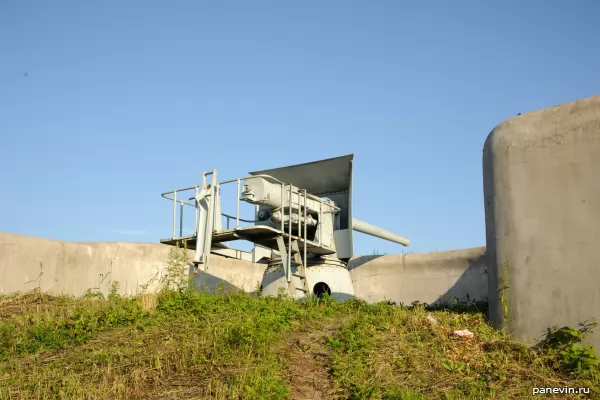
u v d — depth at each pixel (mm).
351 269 19891
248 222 13938
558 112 9367
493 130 10109
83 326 9406
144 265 15211
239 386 7445
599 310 8477
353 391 7586
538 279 9078
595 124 8953
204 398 7277
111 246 14594
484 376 8016
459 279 17734
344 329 9531
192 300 10578
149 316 10016
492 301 9734
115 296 11070
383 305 11688
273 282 13953
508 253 9453
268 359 8422
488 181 10055
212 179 12609
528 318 9062
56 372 7953
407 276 18828
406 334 9391
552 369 8211
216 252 13141
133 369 8023
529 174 9453
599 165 8820
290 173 14945
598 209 8727
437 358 8492
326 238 14281
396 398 7328
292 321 10172
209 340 8836
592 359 8031
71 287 13375
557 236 9023
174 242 12945
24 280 12367
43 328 9305
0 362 8336
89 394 7227
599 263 8586
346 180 14820
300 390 7707
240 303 10719
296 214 13453
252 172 15117
